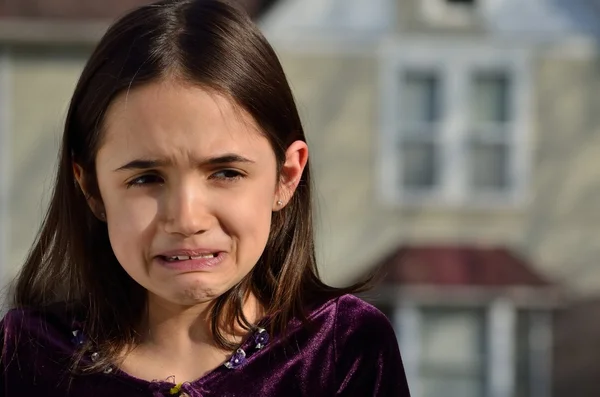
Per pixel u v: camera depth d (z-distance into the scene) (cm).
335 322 257
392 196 1680
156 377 246
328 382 252
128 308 255
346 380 254
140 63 227
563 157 1695
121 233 227
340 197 1675
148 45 230
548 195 1697
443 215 1692
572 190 1694
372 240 1680
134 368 247
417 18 1691
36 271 269
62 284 269
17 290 274
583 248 1691
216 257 227
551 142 1697
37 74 1662
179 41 230
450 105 1700
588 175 1691
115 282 257
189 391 241
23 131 1659
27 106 1659
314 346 253
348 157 1675
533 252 1692
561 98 1695
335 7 1678
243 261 230
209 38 233
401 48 1684
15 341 256
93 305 254
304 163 253
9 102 1658
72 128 248
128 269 229
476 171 1709
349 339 256
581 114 1697
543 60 1700
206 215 224
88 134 239
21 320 258
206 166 224
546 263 1692
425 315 1705
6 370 254
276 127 238
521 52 1698
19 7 1645
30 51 1662
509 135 1702
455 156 1700
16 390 253
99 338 251
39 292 270
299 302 257
